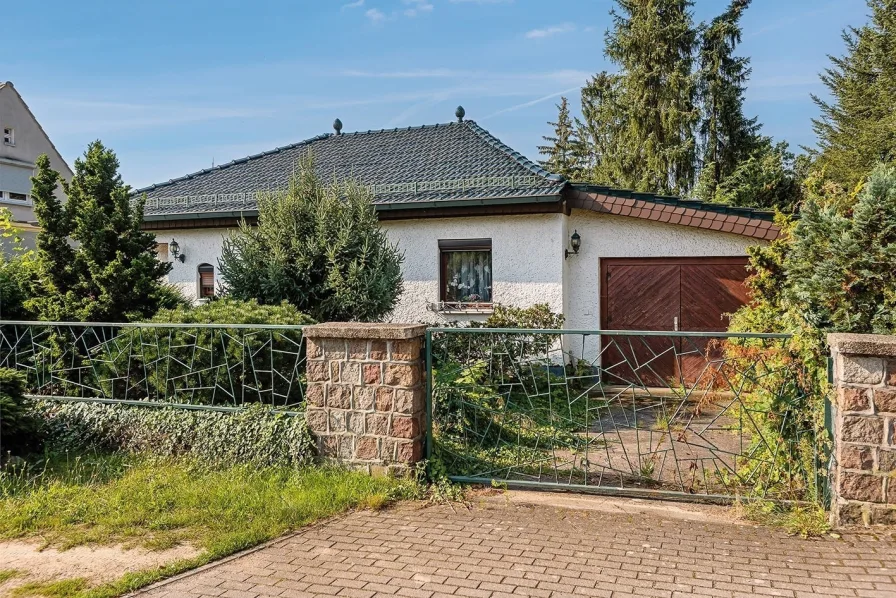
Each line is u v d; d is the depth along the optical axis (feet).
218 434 20.35
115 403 22.84
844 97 93.81
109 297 28.40
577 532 15.10
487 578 12.80
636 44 87.71
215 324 21.42
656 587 12.32
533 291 36.78
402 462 18.25
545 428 22.57
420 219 38.78
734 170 79.56
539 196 34.65
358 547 14.42
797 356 16.63
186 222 43.37
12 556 14.25
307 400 19.33
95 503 16.97
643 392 33.88
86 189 29.84
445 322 38.42
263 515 16.08
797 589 12.16
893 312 16.22
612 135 92.17
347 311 32.22
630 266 36.88
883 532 14.34
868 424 14.43
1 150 84.89
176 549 14.46
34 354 27.48
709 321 35.68
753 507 15.96
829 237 17.69
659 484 18.40
